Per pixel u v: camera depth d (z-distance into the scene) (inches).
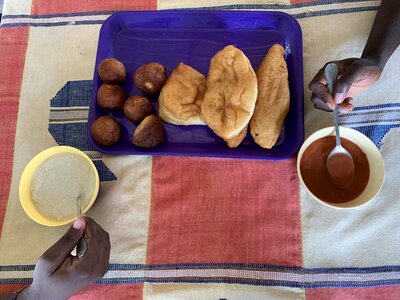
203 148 28.2
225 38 31.2
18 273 26.0
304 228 25.6
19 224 27.2
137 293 25.1
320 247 25.1
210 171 27.6
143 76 28.2
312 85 25.6
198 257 25.6
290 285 24.6
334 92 24.6
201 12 30.7
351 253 24.8
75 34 32.3
